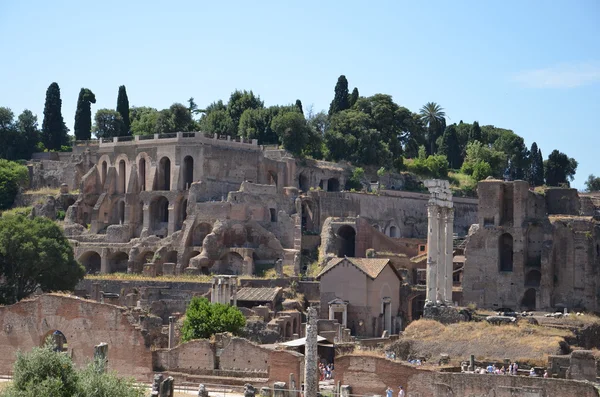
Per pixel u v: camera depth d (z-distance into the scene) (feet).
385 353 369.91
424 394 310.24
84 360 355.97
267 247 606.14
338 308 521.65
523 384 297.53
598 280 510.99
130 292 537.65
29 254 497.05
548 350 361.51
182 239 607.78
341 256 632.38
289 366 332.80
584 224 513.04
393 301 537.65
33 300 363.35
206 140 647.56
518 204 518.37
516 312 484.74
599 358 332.60
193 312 415.85
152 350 358.23
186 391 331.77
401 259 601.21
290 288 549.54
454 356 372.58
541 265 506.48
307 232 650.02
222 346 356.38
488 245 521.65
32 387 251.80
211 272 588.91
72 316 359.05
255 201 622.13
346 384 321.11
